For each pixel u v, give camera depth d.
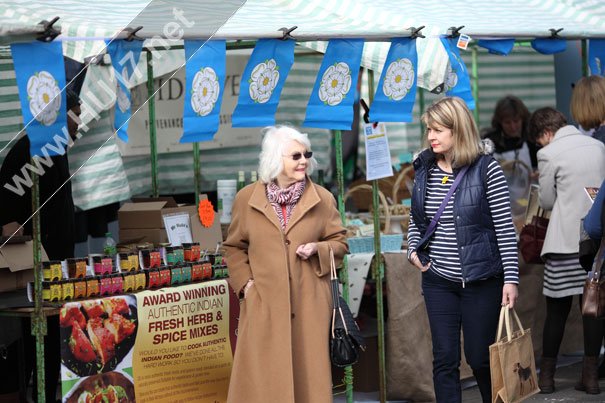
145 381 6.23
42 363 5.81
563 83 12.56
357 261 7.60
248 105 6.09
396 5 7.37
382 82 6.58
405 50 6.61
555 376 8.59
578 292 7.75
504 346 6.09
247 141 10.20
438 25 6.87
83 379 5.88
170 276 6.48
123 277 6.20
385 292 8.38
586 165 7.65
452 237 6.22
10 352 6.86
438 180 6.30
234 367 6.06
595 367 7.90
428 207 6.29
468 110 6.23
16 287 6.53
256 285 6.06
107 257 6.23
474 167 6.23
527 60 12.50
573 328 9.20
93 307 5.94
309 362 5.97
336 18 6.70
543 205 7.83
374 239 7.48
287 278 5.98
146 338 6.23
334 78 6.43
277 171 6.07
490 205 6.18
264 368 5.96
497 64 12.27
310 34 6.13
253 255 6.11
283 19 6.49
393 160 11.32
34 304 5.86
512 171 9.50
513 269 6.14
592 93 7.84
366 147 7.15
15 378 6.85
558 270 7.77
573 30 7.57
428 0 7.79
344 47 6.40
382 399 7.39
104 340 5.99
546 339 7.96
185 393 6.47
